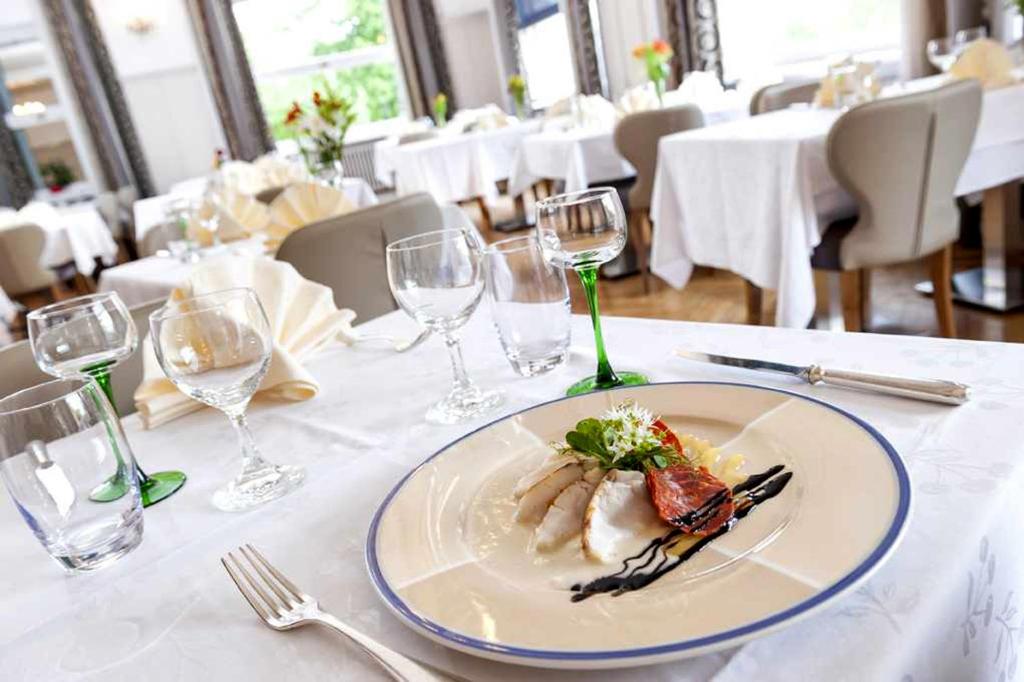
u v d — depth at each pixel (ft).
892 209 6.31
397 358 3.10
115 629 1.62
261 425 2.68
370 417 2.52
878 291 9.28
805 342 2.36
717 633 1.10
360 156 28.55
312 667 1.36
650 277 12.25
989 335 7.49
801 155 6.41
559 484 1.61
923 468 1.56
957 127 6.18
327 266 5.23
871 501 1.35
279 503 2.04
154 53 25.38
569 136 12.45
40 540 1.87
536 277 2.51
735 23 19.29
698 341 2.56
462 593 1.37
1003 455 1.54
